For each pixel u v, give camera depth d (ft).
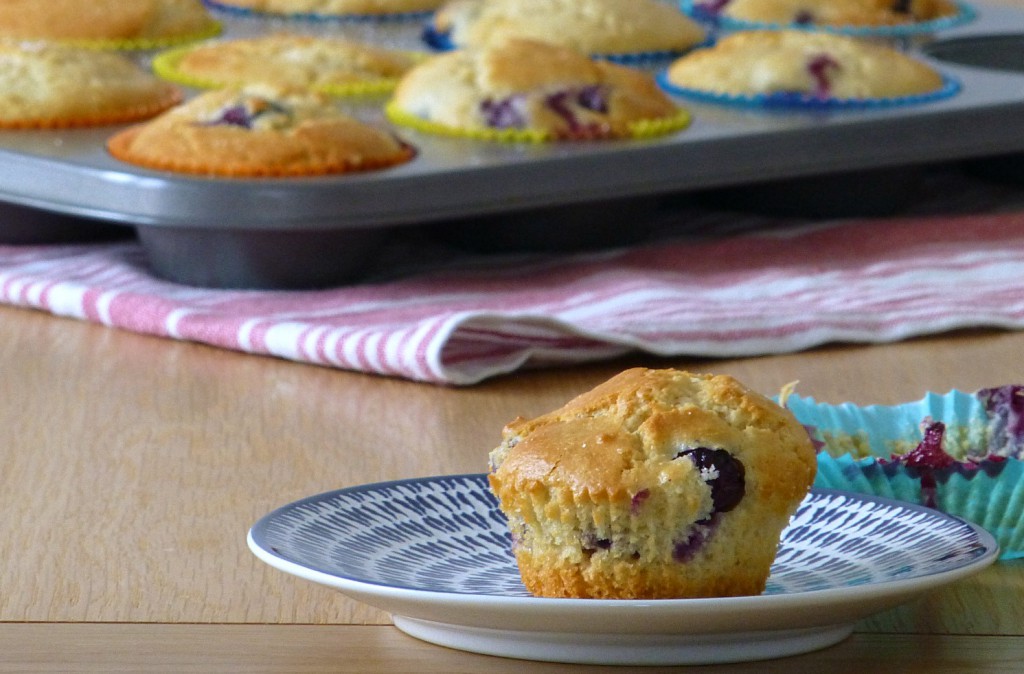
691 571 1.63
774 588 1.66
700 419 1.65
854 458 1.91
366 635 1.69
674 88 3.45
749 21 4.24
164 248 2.81
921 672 1.61
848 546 1.71
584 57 3.18
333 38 3.94
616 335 2.45
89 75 3.23
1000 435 1.91
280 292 2.78
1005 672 1.61
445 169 2.76
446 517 1.77
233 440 2.19
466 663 1.63
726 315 2.54
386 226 2.79
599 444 1.65
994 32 4.18
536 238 3.05
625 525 1.63
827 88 3.33
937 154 3.19
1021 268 2.87
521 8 3.89
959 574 1.57
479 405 2.32
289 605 1.75
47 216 3.10
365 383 2.41
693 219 3.40
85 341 2.59
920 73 3.41
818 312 2.58
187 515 1.97
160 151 2.80
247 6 4.51
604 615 1.54
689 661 1.60
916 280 2.80
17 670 1.64
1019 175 3.73
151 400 2.34
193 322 2.56
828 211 3.36
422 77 3.20
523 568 1.67
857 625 1.69
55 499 2.01
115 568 1.84
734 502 1.63
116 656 1.66
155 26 4.01
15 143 2.97
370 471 2.09
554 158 2.84
